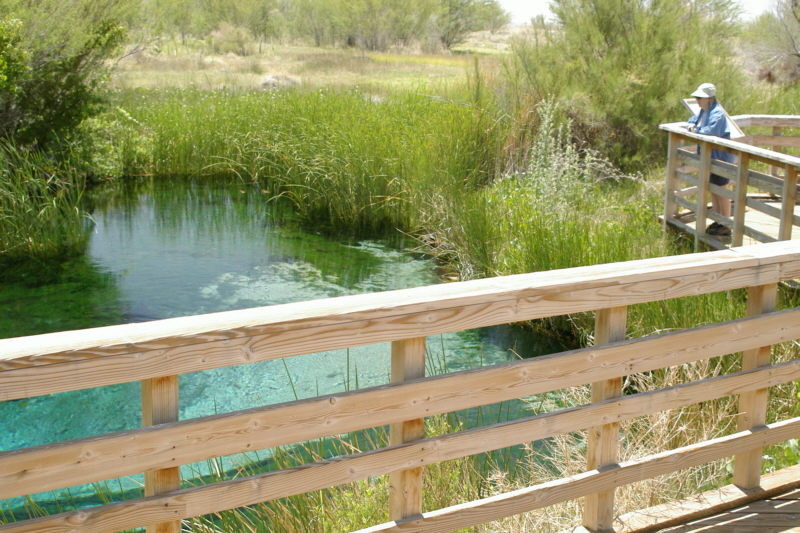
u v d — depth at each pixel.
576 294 2.46
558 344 7.08
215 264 9.34
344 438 4.69
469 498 3.58
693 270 2.68
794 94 14.95
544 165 10.23
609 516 2.84
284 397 5.96
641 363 2.68
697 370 4.77
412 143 11.80
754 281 2.83
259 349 1.98
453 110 12.37
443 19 46.28
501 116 12.16
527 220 8.20
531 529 3.23
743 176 7.16
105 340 1.80
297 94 16.09
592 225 8.31
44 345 1.74
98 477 1.86
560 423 2.59
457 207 9.92
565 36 13.15
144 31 14.65
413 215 10.95
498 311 2.33
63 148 13.05
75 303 7.93
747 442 3.07
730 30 13.45
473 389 2.37
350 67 31.45
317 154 12.29
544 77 12.75
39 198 11.08
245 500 2.08
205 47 36.34
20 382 1.71
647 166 12.07
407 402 2.26
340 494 3.54
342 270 9.20
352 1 42.41
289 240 10.55
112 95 14.97
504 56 14.12
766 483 3.21
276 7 45.84
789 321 2.98
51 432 5.41
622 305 2.57
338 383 6.20
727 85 12.88
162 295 8.19
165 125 15.12
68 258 9.52
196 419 1.96
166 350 1.87
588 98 12.38
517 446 4.70
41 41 12.16
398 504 2.38
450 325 2.26
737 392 2.96
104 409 5.73
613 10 12.82
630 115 12.30
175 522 2.01
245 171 14.42
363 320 2.12
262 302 8.00
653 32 12.74
